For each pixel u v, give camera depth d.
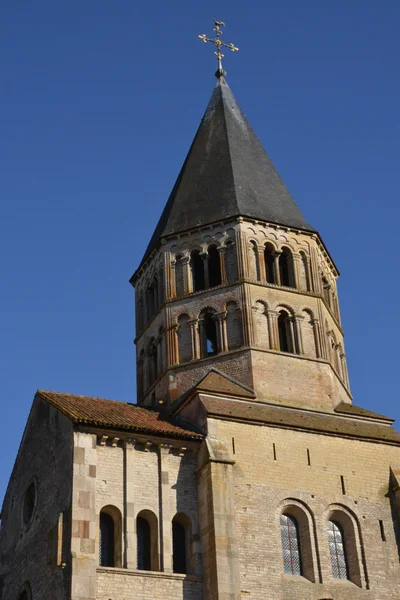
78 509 44.38
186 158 65.62
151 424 49.53
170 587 44.72
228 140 64.56
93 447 46.44
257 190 61.38
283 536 48.47
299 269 58.78
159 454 48.25
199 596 45.09
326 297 60.75
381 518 50.69
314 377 55.28
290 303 57.12
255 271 57.34
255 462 49.25
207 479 47.41
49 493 48.53
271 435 50.62
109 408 51.88
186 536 47.34
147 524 46.94
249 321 55.25
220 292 56.75
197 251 58.81
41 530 48.50
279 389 53.81
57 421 49.81
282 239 59.22
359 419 54.88
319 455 51.19
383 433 54.03
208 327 57.88
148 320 60.53
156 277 60.50
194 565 45.91
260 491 48.47
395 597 48.53
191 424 50.94
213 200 60.34
